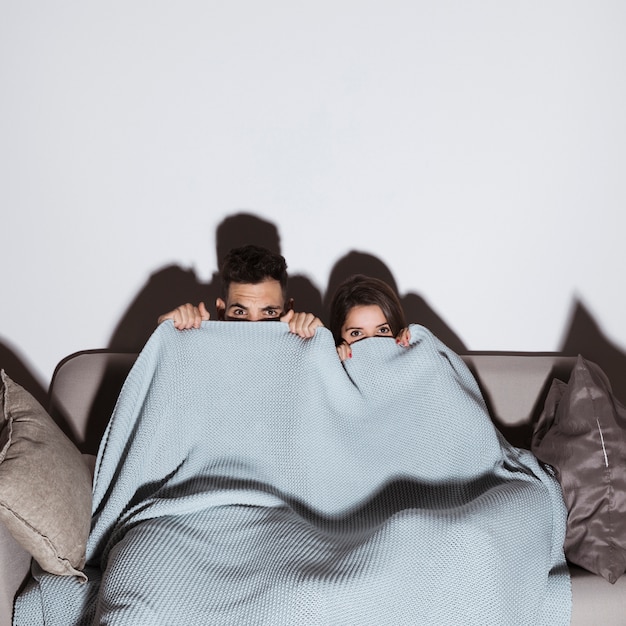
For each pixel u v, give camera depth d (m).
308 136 1.92
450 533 1.36
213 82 1.89
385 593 1.30
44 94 1.88
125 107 1.90
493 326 2.05
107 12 1.85
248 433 1.61
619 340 2.07
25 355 2.04
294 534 1.40
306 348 1.63
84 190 1.94
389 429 1.67
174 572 1.31
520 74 1.91
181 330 1.63
